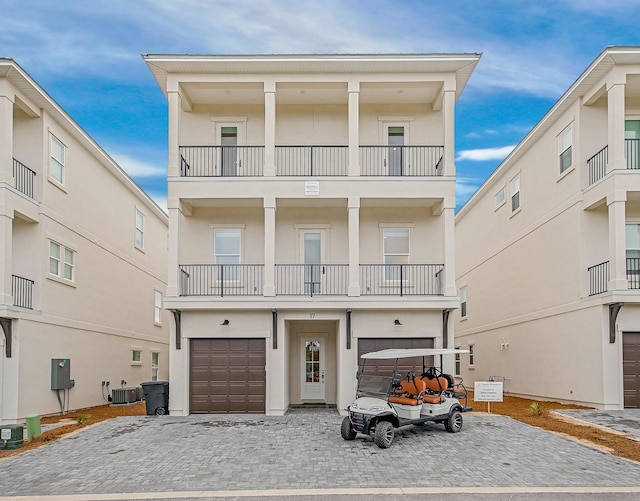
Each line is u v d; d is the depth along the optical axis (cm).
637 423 1383
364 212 1836
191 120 1869
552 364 1964
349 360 1648
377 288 1805
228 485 856
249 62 1659
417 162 1845
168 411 1642
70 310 1895
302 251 1830
